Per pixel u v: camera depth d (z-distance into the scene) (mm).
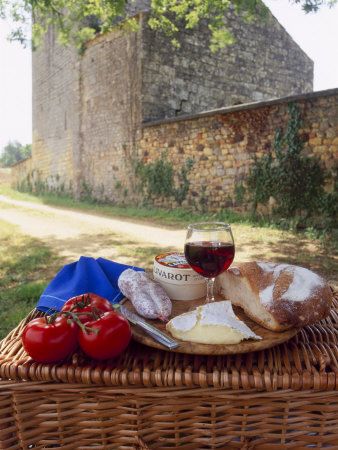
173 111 12633
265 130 8484
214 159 9711
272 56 15047
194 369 983
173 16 12344
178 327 1052
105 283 1511
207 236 1168
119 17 13703
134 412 978
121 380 949
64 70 16328
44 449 993
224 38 9305
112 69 13156
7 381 985
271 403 960
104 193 14125
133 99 12273
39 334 968
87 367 980
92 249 5867
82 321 1047
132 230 7891
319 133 7551
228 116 9219
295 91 15891
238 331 996
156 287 1320
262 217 8539
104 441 994
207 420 980
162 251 5625
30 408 983
